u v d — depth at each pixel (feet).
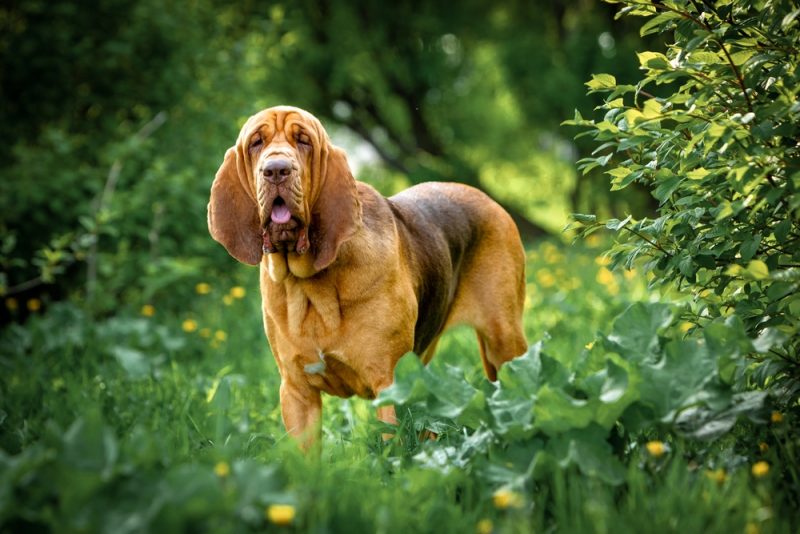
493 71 79.05
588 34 66.69
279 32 45.70
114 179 32.58
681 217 14.69
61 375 24.12
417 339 18.81
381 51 74.59
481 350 21.22
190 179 32.86
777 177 14.19
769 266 14.14
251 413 20.07
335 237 16.33
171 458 13.38
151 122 35.63
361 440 16.60
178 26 38.01
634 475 12.44
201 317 32.58
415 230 18.90
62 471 11.07
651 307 14.62
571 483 12.34
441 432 15.71
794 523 11.88
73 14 36.91
